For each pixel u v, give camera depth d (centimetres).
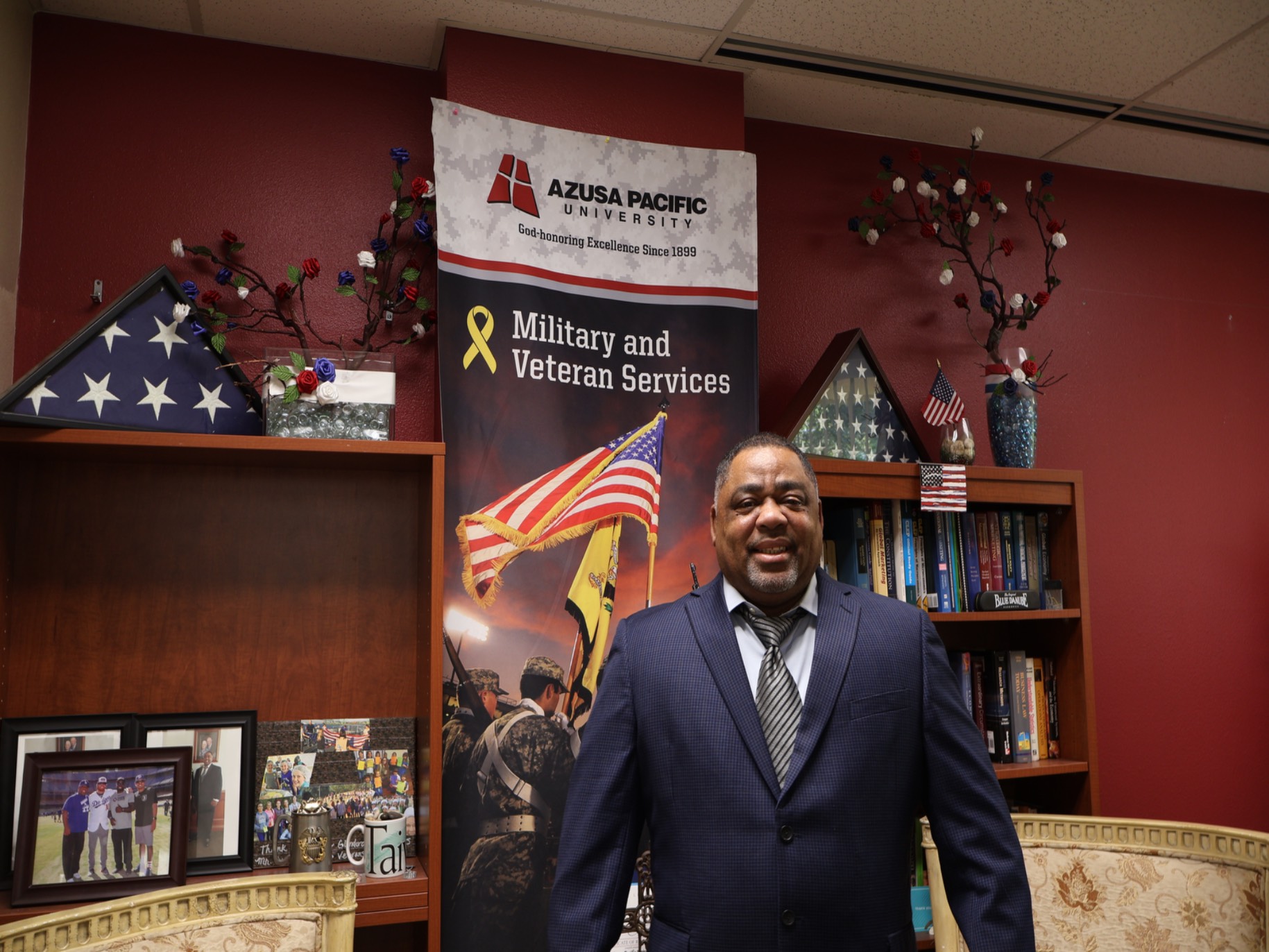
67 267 219
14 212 212
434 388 241
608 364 235
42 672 205
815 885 139
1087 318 316
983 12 234
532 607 221
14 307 213
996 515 268
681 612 164
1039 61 257
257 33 235
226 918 153
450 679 213
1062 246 285
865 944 139
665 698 152
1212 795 312
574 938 145
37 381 191
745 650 158
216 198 232
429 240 241
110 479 213
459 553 216
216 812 201
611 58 250
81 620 209
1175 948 172
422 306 237
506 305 227
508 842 212
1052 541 273
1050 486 263
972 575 263
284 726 214
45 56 223
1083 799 260
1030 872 185
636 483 233
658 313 241
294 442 197
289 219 236
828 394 255
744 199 252
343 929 157
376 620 228
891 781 147
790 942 137
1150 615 312
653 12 231
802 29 240
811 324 283
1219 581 322
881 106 280
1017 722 263
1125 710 305
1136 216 328
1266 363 338
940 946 184
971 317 302
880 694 149
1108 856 181
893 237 295
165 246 227
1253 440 333
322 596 225
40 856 183
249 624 220
